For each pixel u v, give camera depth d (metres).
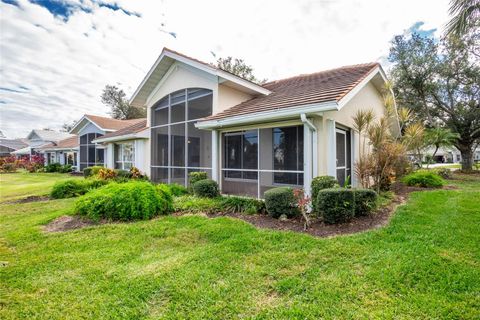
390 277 3.40
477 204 7.43
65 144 33.03
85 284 3.56
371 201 6.32
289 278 3.52
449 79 20.22
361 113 8.62
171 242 5.11
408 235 4.92
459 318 2.67
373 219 6.08
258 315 2.82
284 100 8.19
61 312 2.98
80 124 27.03
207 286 3.40
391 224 5.61
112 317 2.88
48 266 4.11
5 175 25.89
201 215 7.02
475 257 3.96
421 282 3.30
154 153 14.23
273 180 9.64
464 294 3.04
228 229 5.62
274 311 2.87
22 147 56.12
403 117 10.53
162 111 13.86
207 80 11.13
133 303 3.11
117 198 6.90
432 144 18.78
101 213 6.88
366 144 10.86
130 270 3.92
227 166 10.55
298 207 6.33
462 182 13.70
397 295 3.07
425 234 4.95
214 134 9.98
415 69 20.20
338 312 2.81
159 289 3.37
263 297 3.16
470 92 19.92
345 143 9.40
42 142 41.78
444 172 16.50
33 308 3.06
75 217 7.03
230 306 2.99
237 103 11.54
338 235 5.09
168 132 13.29
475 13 6.63
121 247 4.90
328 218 5.75
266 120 8.02
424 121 22.02
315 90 8.16
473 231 5.12
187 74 12.16
